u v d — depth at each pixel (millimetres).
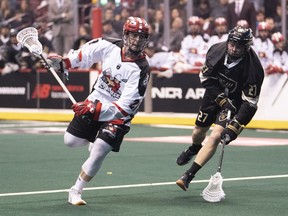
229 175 13039
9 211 9883
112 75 10219
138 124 22500
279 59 20766
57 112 23922
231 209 10125
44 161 14750
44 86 24438
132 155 15641
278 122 20797
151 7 23609
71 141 10523
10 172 13359
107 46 10289
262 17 21734
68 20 24406
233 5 21922
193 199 10828
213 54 10867
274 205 10406
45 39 24406
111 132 10141
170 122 22109
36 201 10586
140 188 11727
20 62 24766
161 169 13719
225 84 10922
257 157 15352
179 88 22438
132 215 9711
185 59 22438
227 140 10742
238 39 10383
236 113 11055
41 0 25406
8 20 25469
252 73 10648
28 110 24719
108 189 11625
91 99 10422
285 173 13281
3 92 25203
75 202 10281
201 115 11375
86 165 10266
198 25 22281
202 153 10953
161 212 9906
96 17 23000
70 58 10508
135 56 10156
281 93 20781
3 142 17969
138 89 10117
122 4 24203
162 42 23172
